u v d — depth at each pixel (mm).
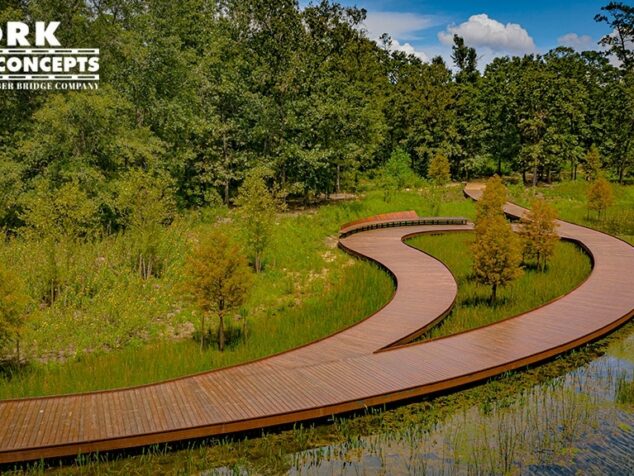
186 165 32500
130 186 22484
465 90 54688
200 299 15367
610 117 52125
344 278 23578
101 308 18359
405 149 53812
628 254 26516
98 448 9969
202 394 11938
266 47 33094
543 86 48625
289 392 12023
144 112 30562
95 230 25328
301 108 34344
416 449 10422
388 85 55906
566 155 50156
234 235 26328
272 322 18078
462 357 14039
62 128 24438
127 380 13406
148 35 28953
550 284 22062
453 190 47656
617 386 13203
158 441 10297
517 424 11352
